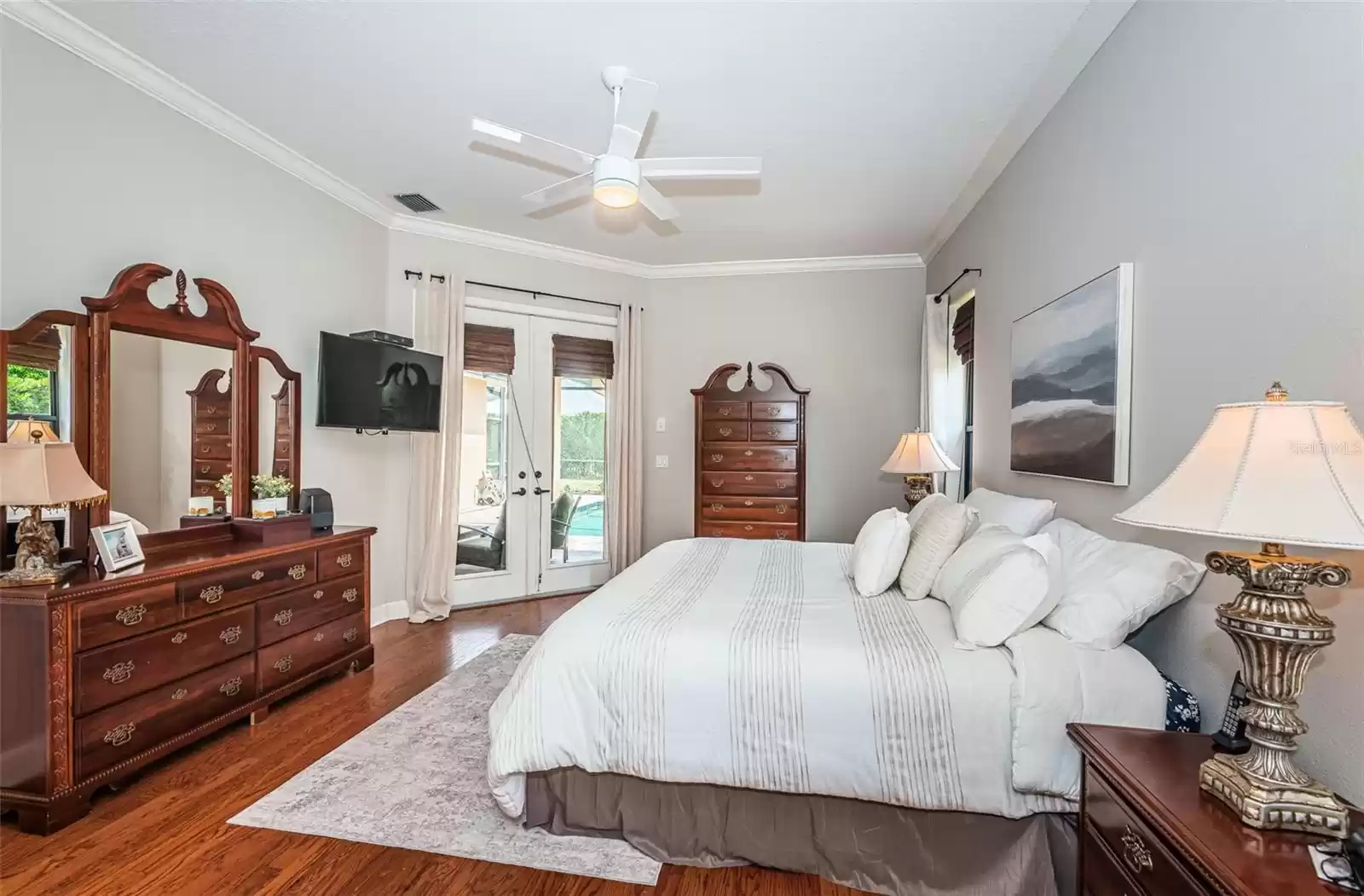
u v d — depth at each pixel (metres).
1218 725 1.52
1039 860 1.55
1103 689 1.54
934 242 4.40
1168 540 1.73
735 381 5.01
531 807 1.90
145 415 2.51
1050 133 2.54
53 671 1.86
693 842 1.78
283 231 3.29
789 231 4.24
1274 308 1.37
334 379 3.33
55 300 2.25
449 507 4.20
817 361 4.96
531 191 3.66
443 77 2.52
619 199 2.38
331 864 1.75
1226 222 1.52
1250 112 1.44
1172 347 1.73
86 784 1.93
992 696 1.55
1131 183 1.94
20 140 2.14
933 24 2.12
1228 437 1.06
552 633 1.91
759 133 2.90
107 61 2.37
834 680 1.63
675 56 2.33
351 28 2.22
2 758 1.87
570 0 2.04
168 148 2.66
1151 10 1.84
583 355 4.88
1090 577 1.75
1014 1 2.00
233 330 2.88
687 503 5.15
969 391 4.03
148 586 2.14
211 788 2.11
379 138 3.05
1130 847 1.13
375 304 3.99
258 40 2.29
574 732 1.77
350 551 3.16
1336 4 1.20
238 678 2.50
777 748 1.65
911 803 1.58
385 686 3.02
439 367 4.03
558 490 4.89
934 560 2.19
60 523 2.20
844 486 4.93
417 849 1.81
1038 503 2.38
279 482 3.01
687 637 1.79
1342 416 1.00
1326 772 1.24
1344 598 1.20
